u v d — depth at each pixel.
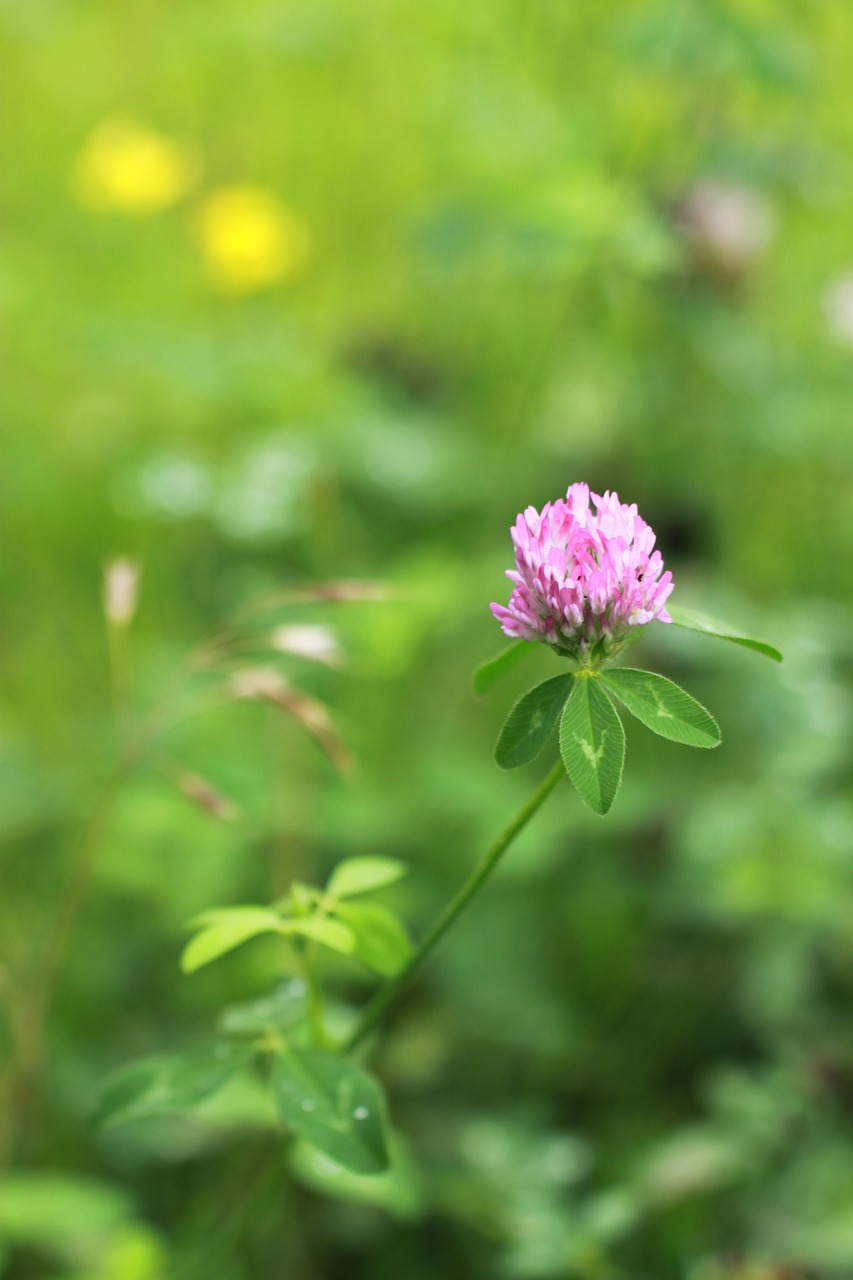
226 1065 0.49
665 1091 0.71
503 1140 0.64
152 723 0.59
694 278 0.95
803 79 0.81
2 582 0.95
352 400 0.97
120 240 1.15
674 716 0.46
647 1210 0.63
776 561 0.97
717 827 0.72
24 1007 0.60
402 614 0.78
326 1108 0.48
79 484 0.99
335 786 0.79
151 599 0.94
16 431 1.01
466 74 1.02
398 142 1.18
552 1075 0.71
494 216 0.84
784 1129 0.65
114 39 1.25
